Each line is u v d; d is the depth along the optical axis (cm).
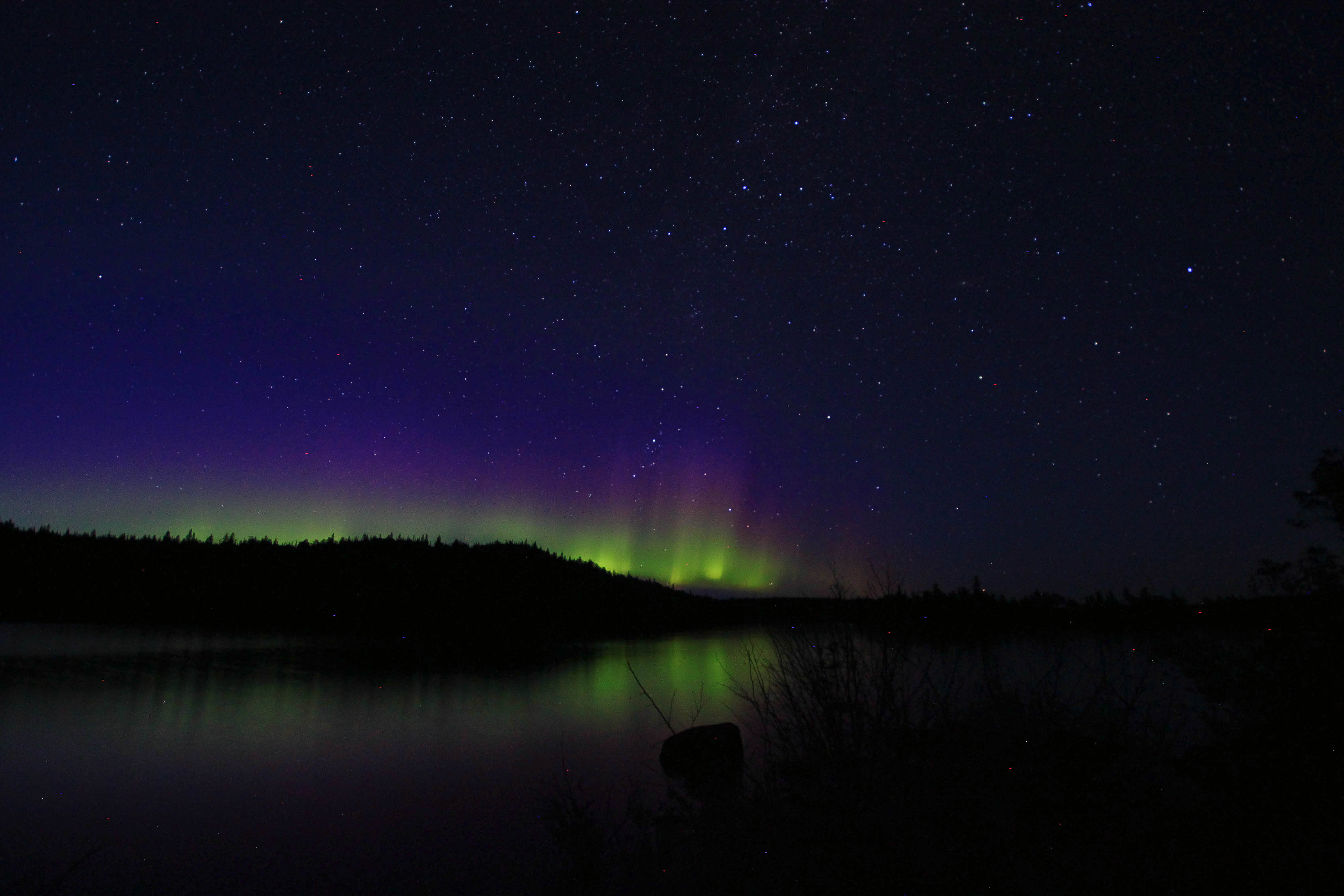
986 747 322
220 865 461
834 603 425
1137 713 345
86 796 591
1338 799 295
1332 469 374
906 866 294
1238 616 381
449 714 952
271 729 840
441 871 445
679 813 417
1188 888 266
